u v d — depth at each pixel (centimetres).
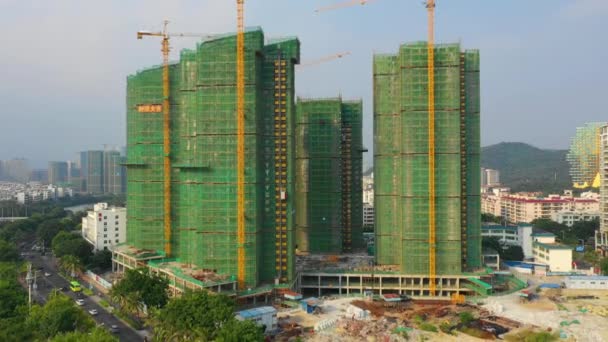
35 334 16862
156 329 17500
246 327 15938
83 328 17775
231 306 18962
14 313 19025
